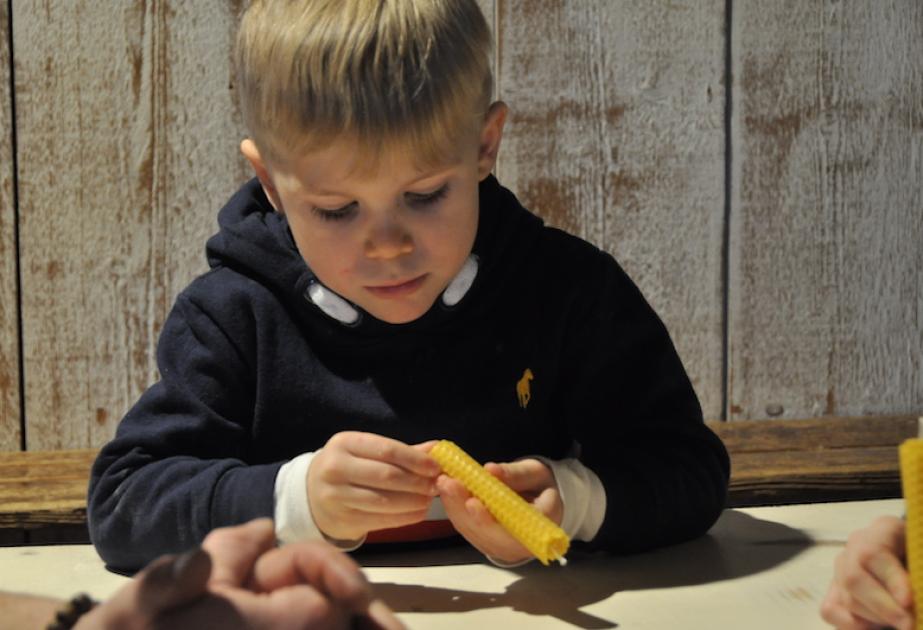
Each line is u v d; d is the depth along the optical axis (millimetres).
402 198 1675
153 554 1804
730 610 1605
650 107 2684
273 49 1676
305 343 1917
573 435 2018
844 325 2773
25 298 2619
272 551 1204
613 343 1979
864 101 2732
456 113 1680
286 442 1924
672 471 1872
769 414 2764
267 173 1840
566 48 2652
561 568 1791
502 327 1936
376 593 1687
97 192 2605
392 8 1676
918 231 2768
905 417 2719
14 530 2139
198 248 2629
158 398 1897
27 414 2641
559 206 2682
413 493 1659
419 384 1911
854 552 1346
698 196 2713
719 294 2734
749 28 2689
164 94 2594
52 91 2580
